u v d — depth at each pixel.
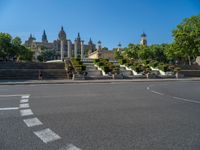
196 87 21.77
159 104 11.17
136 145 5.27
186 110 9.64
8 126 6.82
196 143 5.43
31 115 8.34
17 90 17.89
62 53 71.31
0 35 73.75
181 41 59.81
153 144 5.34
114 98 13.22
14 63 40.03
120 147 5.14
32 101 11.76
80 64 39.69
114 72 38.91
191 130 6.54
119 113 8.84
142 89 19.30
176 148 5.10
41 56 111.81
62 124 7.11
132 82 30.72
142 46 92.50
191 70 50.09
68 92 16.41
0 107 9.95
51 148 5.08
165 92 16.91
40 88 20.06
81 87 21.39
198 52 58.97
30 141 5.53
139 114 8.70
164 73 44.91
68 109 9.59
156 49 89.00
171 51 63.66
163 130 6.50
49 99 12.57
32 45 135.00
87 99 12.69
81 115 8.42
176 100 12.66
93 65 44.66
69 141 5.53
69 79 35.69
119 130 6.47
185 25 60.81
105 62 43.75
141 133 6.20
